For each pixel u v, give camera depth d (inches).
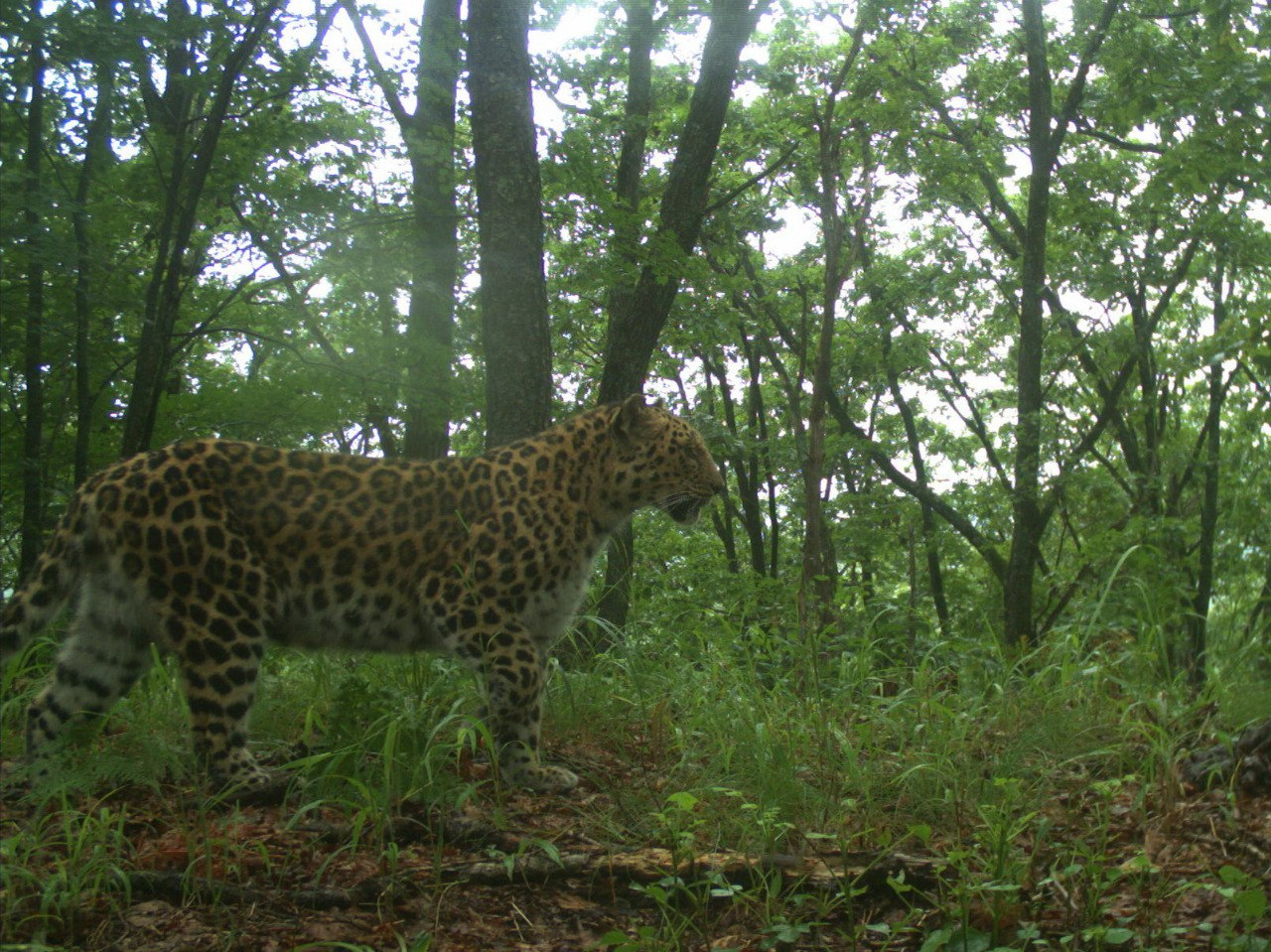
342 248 172.6
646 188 261.9
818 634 118.3
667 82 292.8
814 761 92.2
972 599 388.8
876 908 72.0
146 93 167.0
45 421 172.4
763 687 108.7
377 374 175.2
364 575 92.4
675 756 98.3
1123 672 112.3
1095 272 307.0
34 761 84.7
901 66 225.3
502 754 92.1
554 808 87.3
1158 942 65.2
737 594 253.9
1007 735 98.3
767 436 416.5
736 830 80.5
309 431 176.2
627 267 174.9
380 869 74.4
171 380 200.4
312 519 90.5
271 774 86.6
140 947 64.6
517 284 149.3
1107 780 88.5
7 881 64.7
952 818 82.4
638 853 76.5
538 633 97.6
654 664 114.7
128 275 166.2
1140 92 226.5
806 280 356.8
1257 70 197.9
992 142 287.6
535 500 96.1
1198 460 286.8
